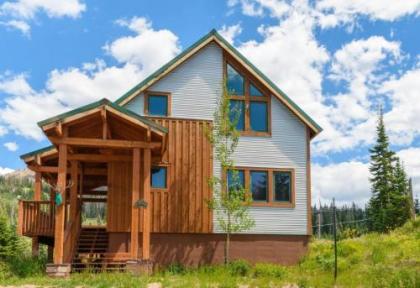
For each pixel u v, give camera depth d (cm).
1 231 3678
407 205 4462
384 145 4881
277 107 2478
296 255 2380
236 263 2108
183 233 2277
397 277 1594
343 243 2462
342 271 1962
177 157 2319
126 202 2223
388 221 4481
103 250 2228
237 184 2330
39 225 2208
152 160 2205
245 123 2425
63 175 1883
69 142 1902
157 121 2325
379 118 4984
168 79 2372
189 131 2348
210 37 2409
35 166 2448
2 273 1783
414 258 2012
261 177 2416
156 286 1619
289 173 2447
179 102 2362
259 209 2381
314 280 1709
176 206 2284
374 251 2183
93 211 8319
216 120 2306
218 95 2403
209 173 2334
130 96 2302
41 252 3061
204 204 2311
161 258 2241
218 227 2311
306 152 2475
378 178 4778
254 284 1662
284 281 1767
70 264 1875
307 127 2495
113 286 1608
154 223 2250
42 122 1856
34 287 1567
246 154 2405
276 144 2445
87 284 1617
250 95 2456
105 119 1908
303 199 2434
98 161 2211
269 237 2372
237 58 2423
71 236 2072
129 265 1888
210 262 2288
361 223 4772
